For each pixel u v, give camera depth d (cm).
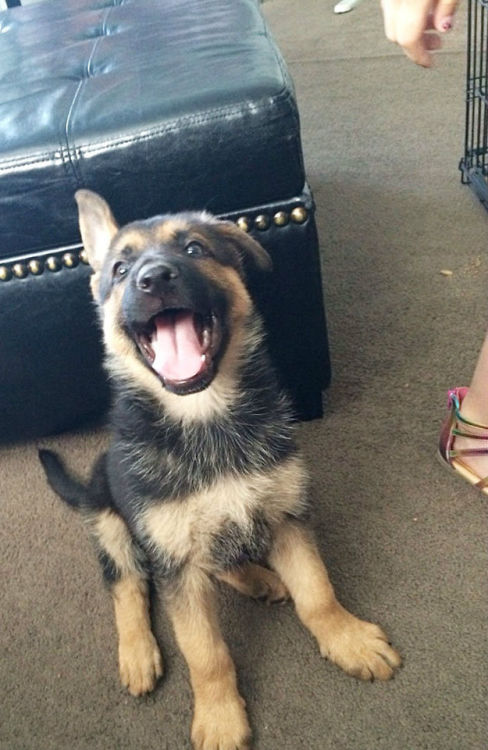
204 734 66
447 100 183
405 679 69
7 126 85
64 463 101
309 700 69
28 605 83
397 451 94
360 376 107
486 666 68
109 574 80
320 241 139
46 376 96
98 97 86
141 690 71
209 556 72
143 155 80
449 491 87
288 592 78
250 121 78
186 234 75
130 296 69
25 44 121
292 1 280
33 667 77
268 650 74
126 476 73
